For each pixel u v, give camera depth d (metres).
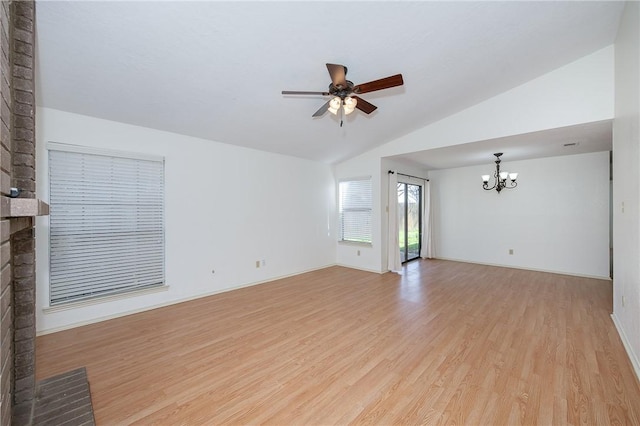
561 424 1.64
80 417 1.64
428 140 4.59
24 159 1.67
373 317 3.26
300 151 5.04
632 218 2.34
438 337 2.75
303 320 3.19
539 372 2.14
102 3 1.74
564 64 3.30
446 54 2.76
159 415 1.74
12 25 1.61
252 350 2.52
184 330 2.93
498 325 3.00
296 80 2.81
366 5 2.03
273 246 4.96
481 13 2.27
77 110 2.93
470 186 6.34
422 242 6.92
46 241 2.83
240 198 4.47
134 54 2.20
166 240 3.66
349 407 1.80
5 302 1.16
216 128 3.72
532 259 5.53
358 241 5.90
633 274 2.30
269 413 1.76
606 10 2.45
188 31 2.04
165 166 3.65
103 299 3.16
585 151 4.75
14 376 1.73
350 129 4.33
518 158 5.41
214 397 1.90
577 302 3.68
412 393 1.93
